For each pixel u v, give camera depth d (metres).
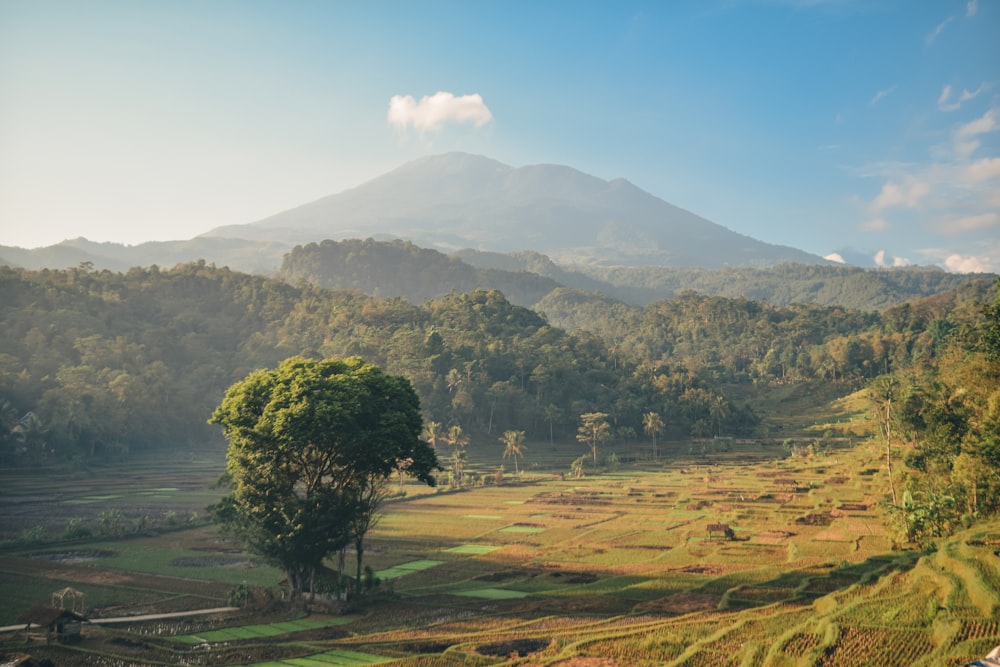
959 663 30.45
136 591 61.09
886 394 145.50
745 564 68.44
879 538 77.00
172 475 150.38
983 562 43.38
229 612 54.78
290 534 58.09
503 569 70.62
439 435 192.88
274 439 59.66
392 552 80.50
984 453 69.62
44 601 56.69
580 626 47.19
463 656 40.91
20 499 116.12
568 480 155.75
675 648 39.34
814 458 172.00
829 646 34.47
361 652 43.69
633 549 79.44
